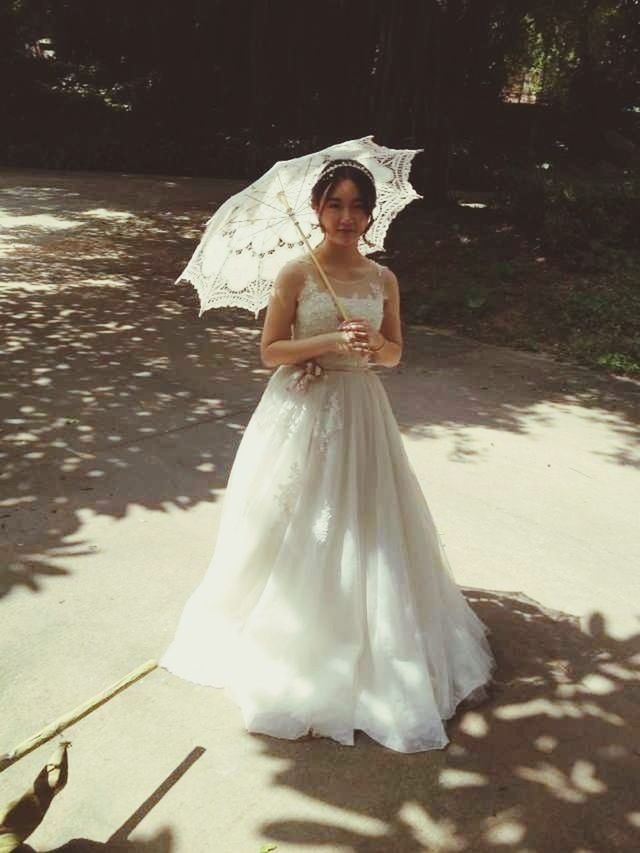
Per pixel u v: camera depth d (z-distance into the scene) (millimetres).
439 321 9383
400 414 6359
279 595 2955
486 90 22062
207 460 5172
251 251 3178
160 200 17812
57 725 2527
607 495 5082
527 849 2463
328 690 2896
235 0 21812
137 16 22422
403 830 2520
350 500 2943
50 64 28109
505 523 4637
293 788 2660
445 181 14406
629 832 2543
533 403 6801
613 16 14875
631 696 3186
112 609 3580
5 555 3957
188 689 3092
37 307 8867
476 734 2932
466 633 3266
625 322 9039
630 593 3955
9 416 5707
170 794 2619
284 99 21891
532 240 11867
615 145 24047
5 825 2293
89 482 4781
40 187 18859
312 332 2943
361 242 3318
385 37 13008
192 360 7312
